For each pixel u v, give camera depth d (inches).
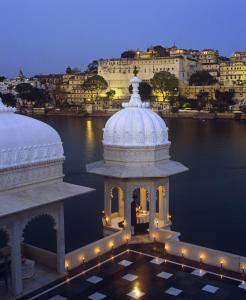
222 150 4303.6
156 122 1182.9
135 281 928.9
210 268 992.2
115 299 854.5
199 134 5634.8
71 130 6333.7
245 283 916.0
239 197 2507.4
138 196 1758.1
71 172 3206.2
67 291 885.8
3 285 893.8
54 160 917.8
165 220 1237.1
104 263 1023.0
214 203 2385.6
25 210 820.6
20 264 855.1
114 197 2367.1
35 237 1825.8
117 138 1162.6
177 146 4613.7
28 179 869.8
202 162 3678.6
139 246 1129.4
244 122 7244.1
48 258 991.0
